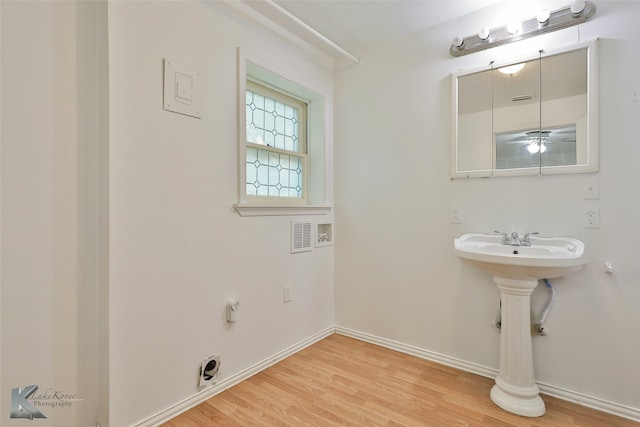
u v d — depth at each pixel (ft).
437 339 7.19
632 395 5.13
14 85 3.79
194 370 5.53
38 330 4.00
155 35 4.98
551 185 5.81
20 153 3.84
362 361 7.19
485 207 6.52
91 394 4.40
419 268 7.47
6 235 3.76
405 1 6.33
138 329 4.78
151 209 4.93
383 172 8.06
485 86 6.50
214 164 5.86
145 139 4.85
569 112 5.64
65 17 4.18
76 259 4.29
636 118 5.07
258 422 5.06
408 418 5.16
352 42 8.01
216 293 5.91
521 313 5.48
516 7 6.16
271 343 7.08
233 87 6.21
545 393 5.81
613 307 5.28
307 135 8.99
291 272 7.63
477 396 5.78
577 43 5.52
